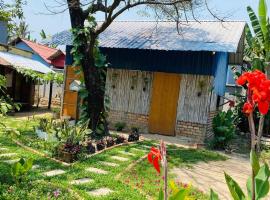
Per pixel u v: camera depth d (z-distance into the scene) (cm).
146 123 1659
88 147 1100
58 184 737
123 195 705
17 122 1644
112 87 1738
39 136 1250
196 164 1106
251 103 298
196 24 1823
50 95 2480
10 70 2123
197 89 1554
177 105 1593
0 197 608
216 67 1584
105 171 906
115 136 1418
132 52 1686
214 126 1450
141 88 1677
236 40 1522
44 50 3372
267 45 1484
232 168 1111
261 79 286
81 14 1395
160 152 316
